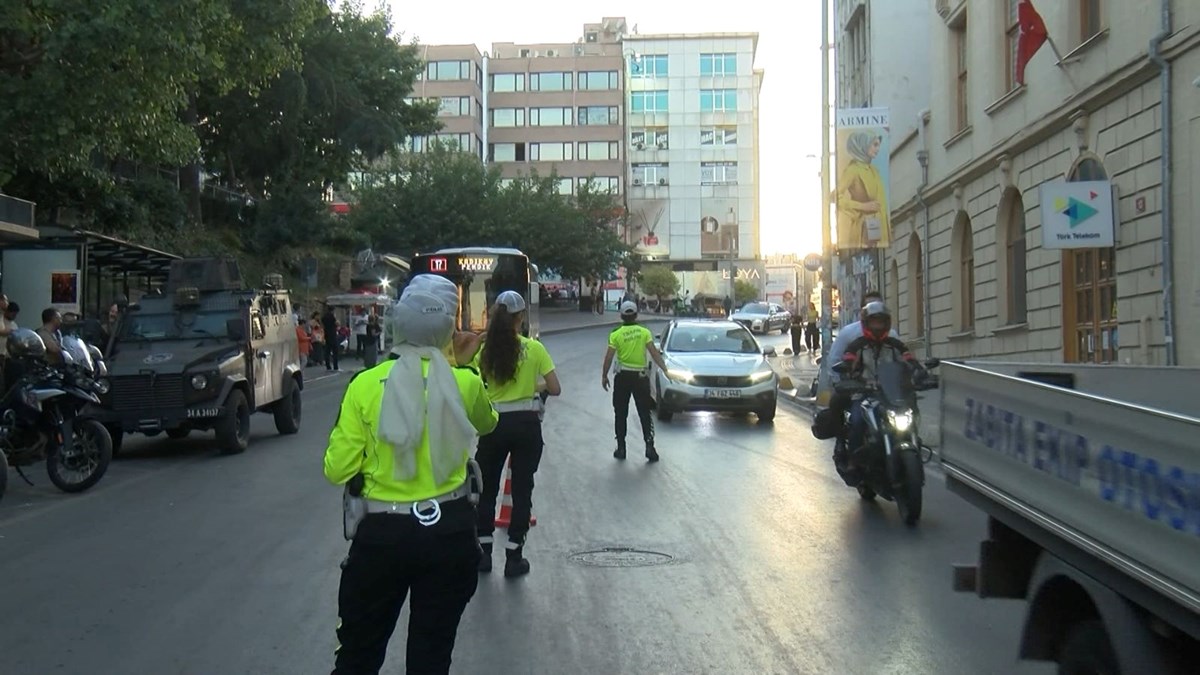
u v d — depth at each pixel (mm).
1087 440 4246
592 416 20719
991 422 5336
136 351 16094
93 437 12664
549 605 7445
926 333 29297
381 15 43406
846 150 24844
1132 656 3906
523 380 8320
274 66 20828
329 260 49969
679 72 101625
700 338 21359
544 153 97938
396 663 6344
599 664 6223
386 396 4395
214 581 8219
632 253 80562
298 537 9828
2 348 17266
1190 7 15266
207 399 15328
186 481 13375
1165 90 15891
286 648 6570
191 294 16703
